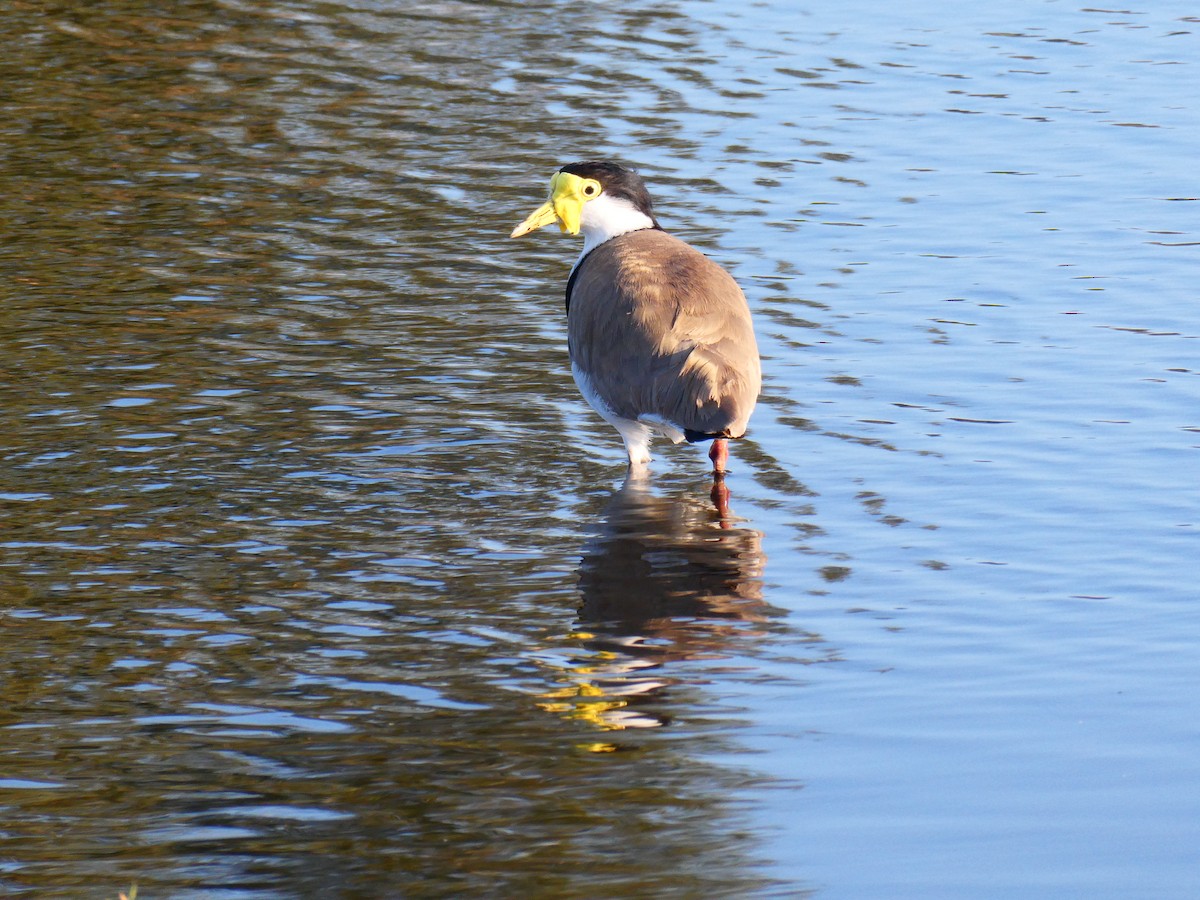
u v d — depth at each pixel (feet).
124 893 26.53
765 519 42.24
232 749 31.22
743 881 26.63
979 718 32.14
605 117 80.33
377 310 57.41
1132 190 70.18
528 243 64.54
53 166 71.77
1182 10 101.24
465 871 27.02
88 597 37.63
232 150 74.59
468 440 47.42
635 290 44.24
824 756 30.73
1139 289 58.85
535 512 42.75
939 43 94.22
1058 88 85.35
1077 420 48.01
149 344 53.88
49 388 50.11
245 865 27.40
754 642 35.58
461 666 34.47
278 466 45.27
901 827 28.27
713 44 93.66
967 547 40.32
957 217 67.31
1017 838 27.86
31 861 27.53
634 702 32.89
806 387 51.08
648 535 41.22
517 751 30.96
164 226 65.26
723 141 77.15
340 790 29.73
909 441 47.01
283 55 89.45
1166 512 41.93
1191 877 26.61
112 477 44.21
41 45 89.45
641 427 45.44
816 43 94.17
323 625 36.40
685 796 29.30
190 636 35.83
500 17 98.63
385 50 91.04
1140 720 31.99
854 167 73.77
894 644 35.40
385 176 71.72
